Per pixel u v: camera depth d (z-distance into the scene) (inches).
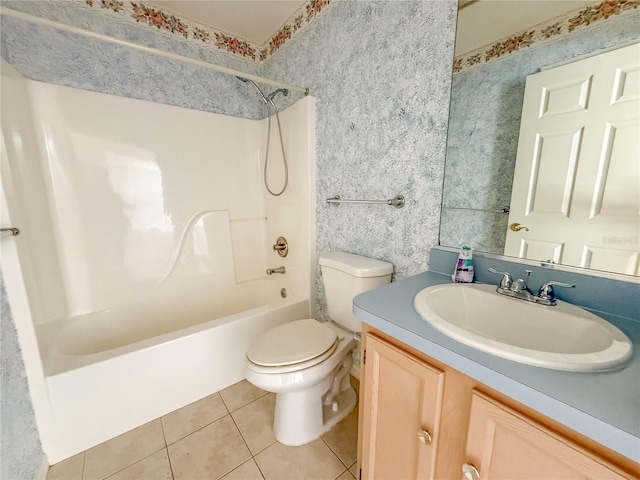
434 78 41.0
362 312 29.6
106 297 66.7
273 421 51.1
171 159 72.6
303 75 66.6
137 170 68.2
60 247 60.4
